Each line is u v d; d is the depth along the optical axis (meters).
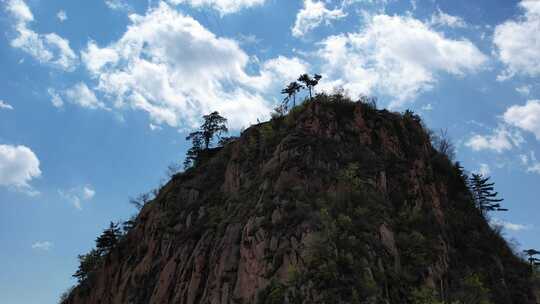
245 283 56.53
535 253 82.56
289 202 59.75
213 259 63.69
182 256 69.75
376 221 58.53
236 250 61.72
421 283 56.31
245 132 81.88
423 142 80.00
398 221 63.09
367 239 55.38
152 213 84.94
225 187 77.00
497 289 64.75
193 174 87.75
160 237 77.75
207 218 73.62
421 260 58.38
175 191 85.00
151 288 72.50
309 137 69.25
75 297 90.62
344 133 71.94
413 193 68.25
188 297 63.25
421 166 73.94
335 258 52.03
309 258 52.44
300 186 62.12
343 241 53.84
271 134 75.12
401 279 55.44
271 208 60.16
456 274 62.38
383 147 72.81
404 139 76.94
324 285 49.81
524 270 72.69
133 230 89.75
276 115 80.56
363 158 68.25
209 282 61.97
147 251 79.06
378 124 75.38
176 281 68.00
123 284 77.81
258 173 71.12
